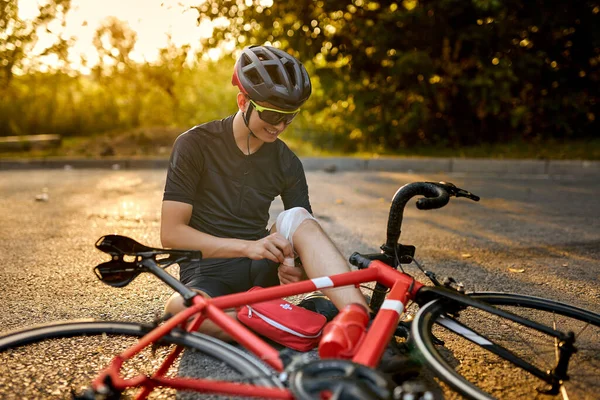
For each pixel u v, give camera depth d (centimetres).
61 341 283
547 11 1136
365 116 1247
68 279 400
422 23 1127
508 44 1161
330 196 752
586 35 1182
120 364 193
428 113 1230
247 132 277
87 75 1489
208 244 263
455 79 1188
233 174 284
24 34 1124
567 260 455
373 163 1058
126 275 222
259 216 295
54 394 237
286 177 296
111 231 545
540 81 1237
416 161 1043
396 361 223
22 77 1432
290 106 253
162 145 1278
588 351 267
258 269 286
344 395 158
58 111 1552
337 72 1236
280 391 172
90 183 864
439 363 199
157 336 201
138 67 1434
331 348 196
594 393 233
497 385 249
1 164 1073
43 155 1186
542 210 659
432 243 505
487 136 1263
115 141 1284
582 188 826
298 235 259
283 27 1142
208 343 199
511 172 1012
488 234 540
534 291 380
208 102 1596
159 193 769
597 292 380
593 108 1267
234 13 1068
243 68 262
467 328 238
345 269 249
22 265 432
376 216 623
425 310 224
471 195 258
